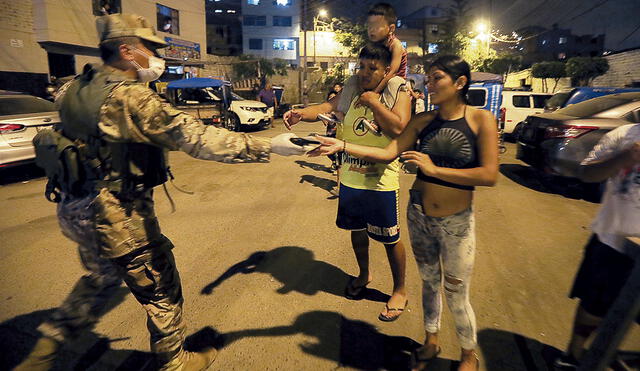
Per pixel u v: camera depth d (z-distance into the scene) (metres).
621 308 1.28
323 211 4.83
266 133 12.92
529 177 6.94
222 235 4.01
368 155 1.80
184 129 1.50
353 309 2.67
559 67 24.38
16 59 13.25
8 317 2.54
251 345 2.28
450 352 2.24
